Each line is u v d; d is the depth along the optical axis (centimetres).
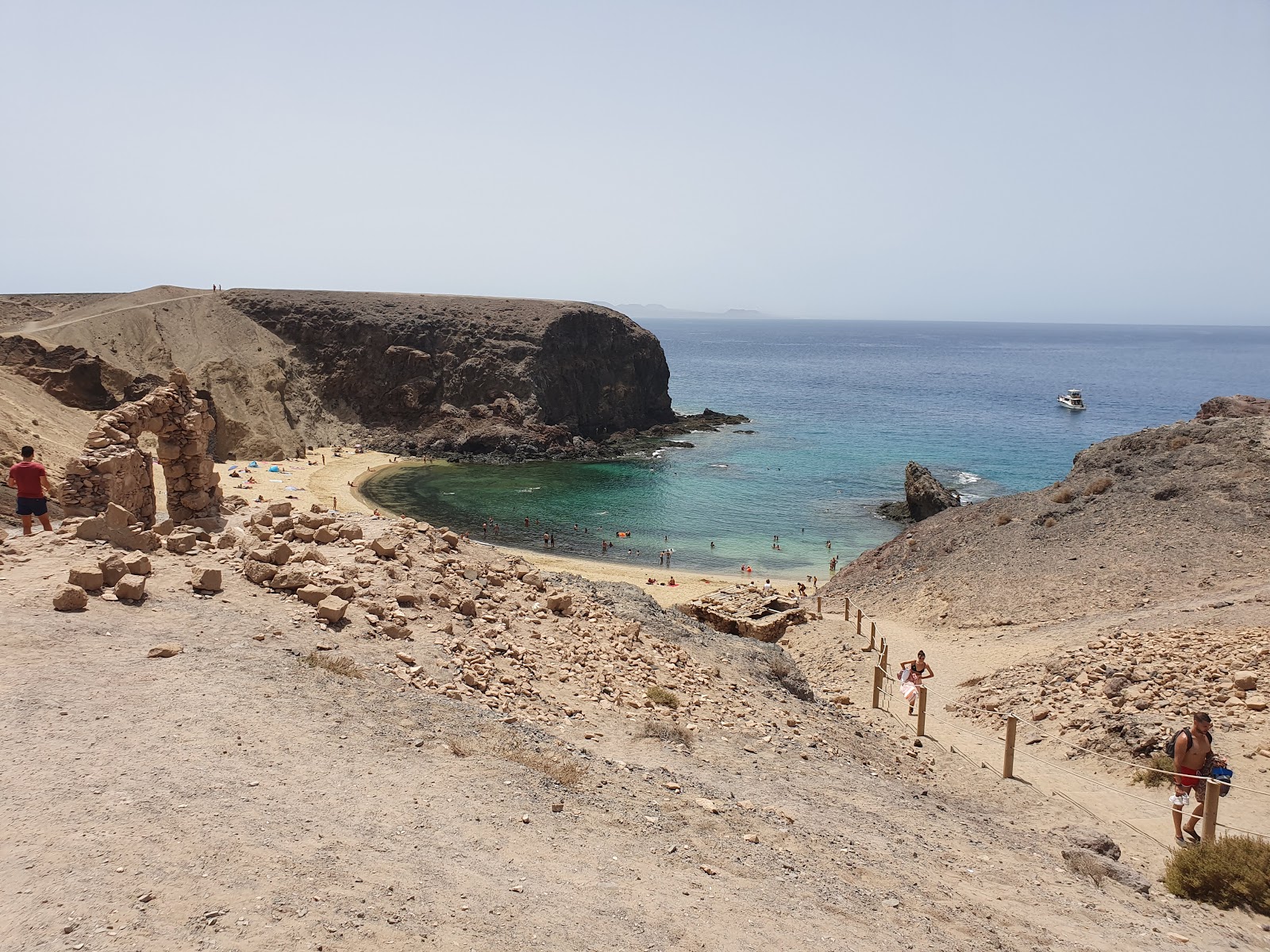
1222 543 3139
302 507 7350
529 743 1105
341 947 573
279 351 11575
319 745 930
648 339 13525
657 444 11775
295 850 695
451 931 623
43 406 6244
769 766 1372
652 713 1471
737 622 3128
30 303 12038
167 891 604
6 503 2988
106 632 1159
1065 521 3800
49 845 644
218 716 946
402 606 1524
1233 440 3825
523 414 11362
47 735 842
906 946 757
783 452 11088
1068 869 1141
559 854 801
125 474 2006
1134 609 2803
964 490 8625
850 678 2602
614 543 6925
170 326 11025
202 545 1627
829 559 6506
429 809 834
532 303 13275
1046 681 2172
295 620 1340
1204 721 1315
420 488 8925
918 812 1325
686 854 872
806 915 782
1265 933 980
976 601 3303
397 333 11912
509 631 1634
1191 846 1170
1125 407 16475
